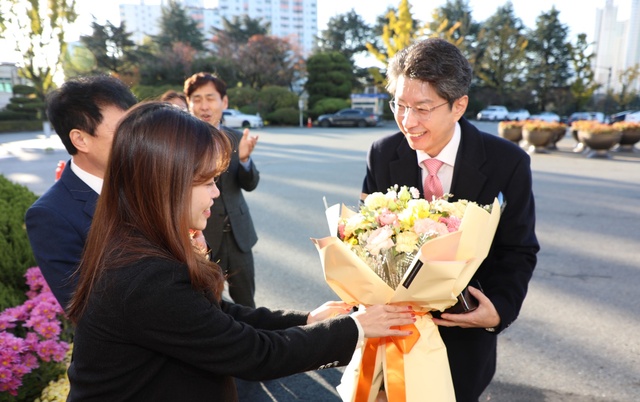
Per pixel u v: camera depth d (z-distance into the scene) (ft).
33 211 4.64
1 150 48.19
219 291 3.53
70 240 4.62
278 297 11.94
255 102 97.76
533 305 11.40
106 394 3.11
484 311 4.42
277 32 310.86
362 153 43.32
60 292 4.50
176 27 135.74
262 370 3.24
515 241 4.97
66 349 6.72
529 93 133.18
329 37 150.30
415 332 4.31
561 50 135.64
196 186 3.20
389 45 86.33
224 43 117.70
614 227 18.29
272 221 19.35
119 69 109.70
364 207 4.64
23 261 8.54
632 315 10.80
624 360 8.93
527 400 7.79
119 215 3.15
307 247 16.02
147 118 3.06
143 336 2.97
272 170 32.63
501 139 5.13
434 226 4.03
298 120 95.40
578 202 22.62
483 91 134.00
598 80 188.34
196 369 3.29
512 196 4.89
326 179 28.91
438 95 4.38
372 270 4.14
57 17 70.59
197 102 9.07
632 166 34.60
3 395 6.17
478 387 5.19
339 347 3.59
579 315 10.84
